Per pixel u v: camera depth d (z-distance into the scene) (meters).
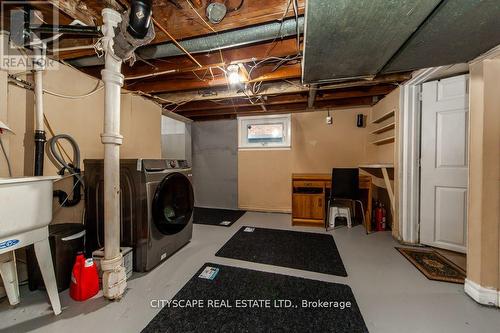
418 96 2.40
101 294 1.54
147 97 3.01
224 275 1.80
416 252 2.24
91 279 1.51
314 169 3.96
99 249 1.77
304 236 2.76
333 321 1.28
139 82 2.66
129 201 1.85
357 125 3.70
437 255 2.15
